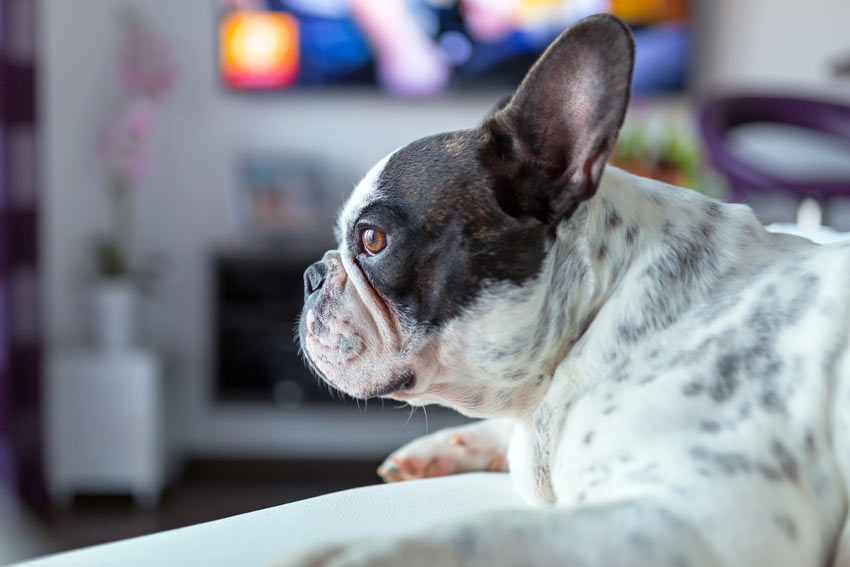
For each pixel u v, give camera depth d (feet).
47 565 2.60
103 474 10.95
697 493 2.38
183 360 13.09
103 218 12.70
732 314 2.91
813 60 13.00
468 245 3.20
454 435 4.14
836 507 2.54
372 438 13.07
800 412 2.62
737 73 13.12
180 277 13.12
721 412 2.68
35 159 10.37
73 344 12.23
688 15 12.79
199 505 10.74
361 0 12.87
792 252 3.16
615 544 2.19
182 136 13.07
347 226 3.43
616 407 2.85
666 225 3.20
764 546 2.31
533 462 3.19
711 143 10.61
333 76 12.96
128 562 2.59
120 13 12.69
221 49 12.85
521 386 3.29
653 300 3.03
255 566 2.57
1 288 9.84
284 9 12.82
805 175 13.05
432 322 3.28
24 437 10.23
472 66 12.97
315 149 13.20
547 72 3.11
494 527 2.19
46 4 11.58
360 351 3.43
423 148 3.34
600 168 3.07
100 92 12.65
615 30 2.97
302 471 12.30
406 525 3.01
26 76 10.21
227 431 13.14
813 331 2.73
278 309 12.14
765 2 13.01
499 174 3.21
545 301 3.20
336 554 2.11
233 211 12.87
